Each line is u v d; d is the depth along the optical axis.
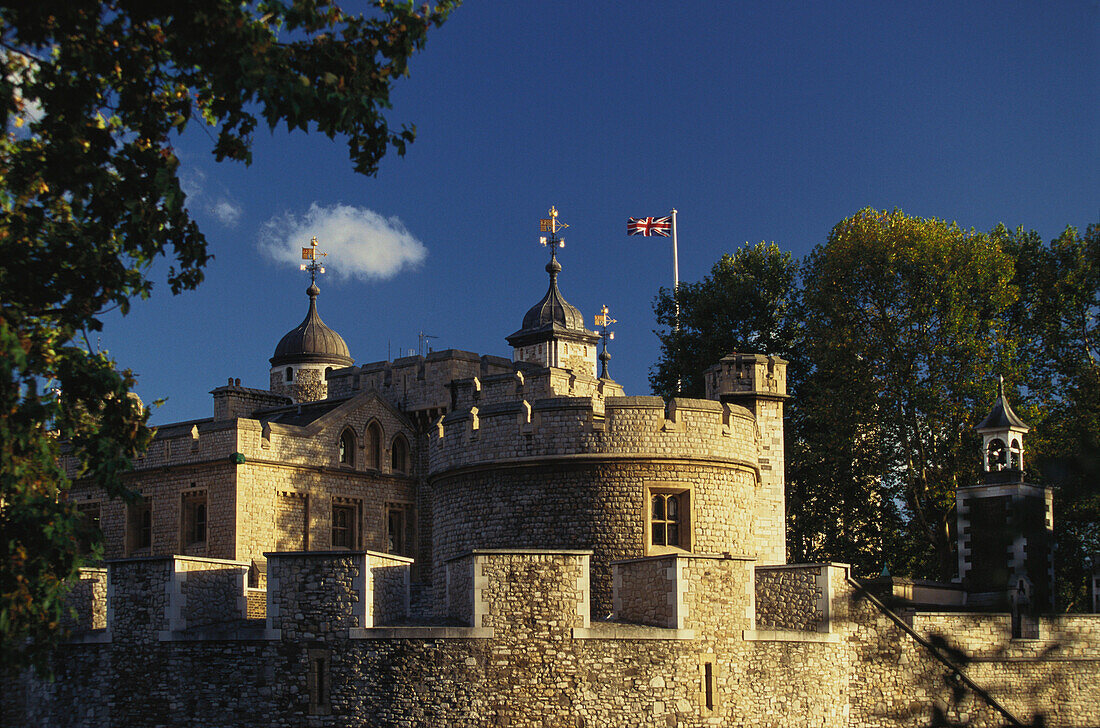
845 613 34.47
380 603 31.66
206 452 45.47
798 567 34.62
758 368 41.41
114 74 23.50
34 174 23.81
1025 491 40.50
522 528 36.47
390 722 30.50
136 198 23.61
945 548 49.31
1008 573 39.78
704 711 31.11
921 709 34.78
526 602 30.69
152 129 23.88
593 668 30.55
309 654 31.22
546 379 46.59
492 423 37.22
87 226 24.03
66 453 48.12
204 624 33.12
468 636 30.50
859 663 34.47
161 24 22.88
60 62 22.94
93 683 33.25
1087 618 37.62
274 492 45.75
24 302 23.92
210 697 31.83
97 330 24.38
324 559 31.44
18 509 22.47
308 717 31.00
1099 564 40.09
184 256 24.36
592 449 36.00
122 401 24.38
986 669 35.75
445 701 30.36
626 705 30.53
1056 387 49.66
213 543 44.81
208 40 22.30
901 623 35.03
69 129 23.03
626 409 36.16
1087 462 37.84
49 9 21.75
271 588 31.72
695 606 31.47
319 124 23.09
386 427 49.69
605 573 35.50
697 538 36.09
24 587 22.41
